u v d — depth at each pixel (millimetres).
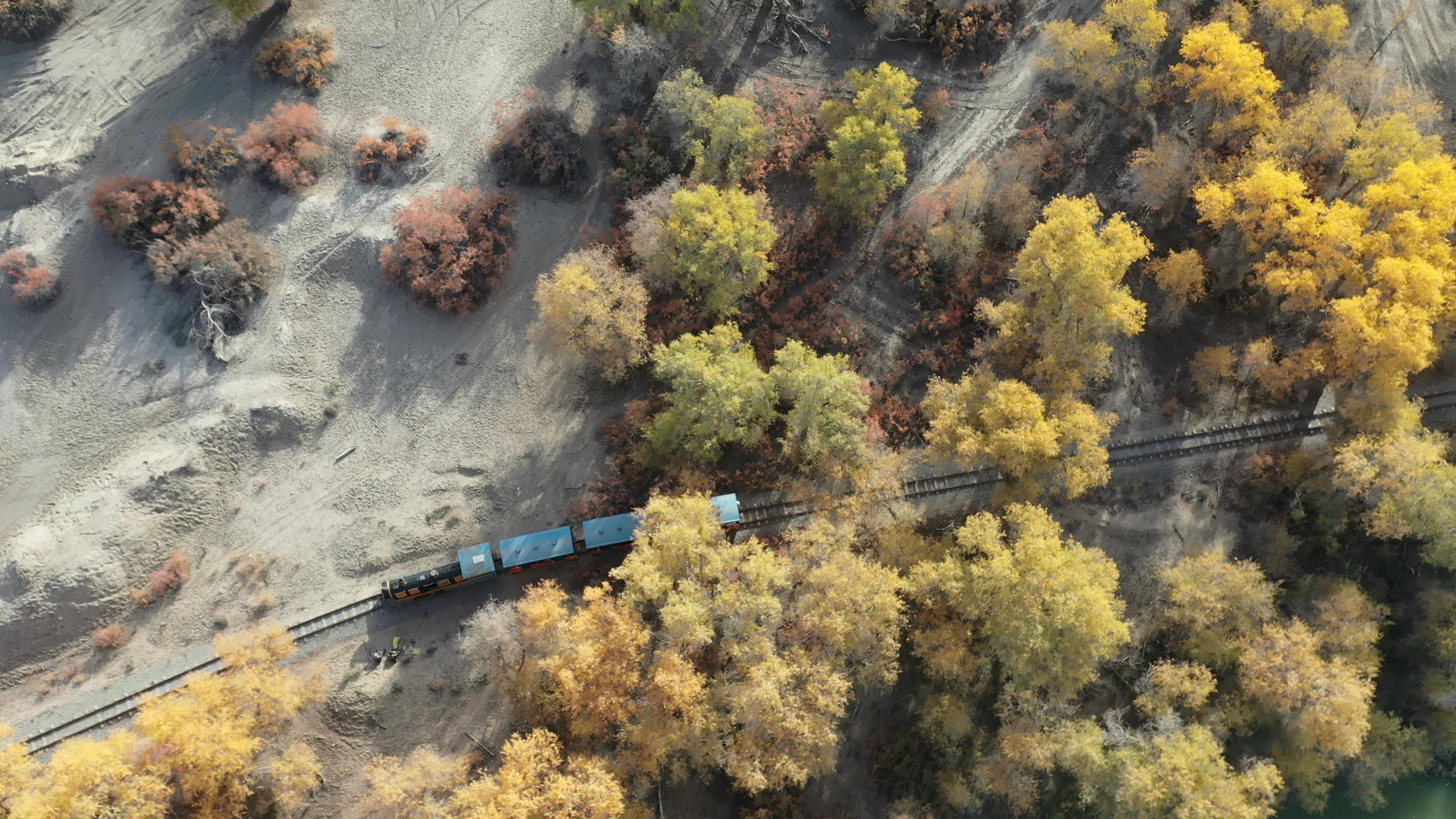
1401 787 81625
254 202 90812
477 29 98375
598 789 67188
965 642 77062
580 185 94062
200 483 82938
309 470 85750
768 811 79500
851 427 79375
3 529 80000
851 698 79375
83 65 92938
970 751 80875
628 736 71250
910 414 88062
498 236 91000
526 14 98625
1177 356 90438
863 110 88312
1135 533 86500
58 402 83875
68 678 78250
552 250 92688
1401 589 82188
